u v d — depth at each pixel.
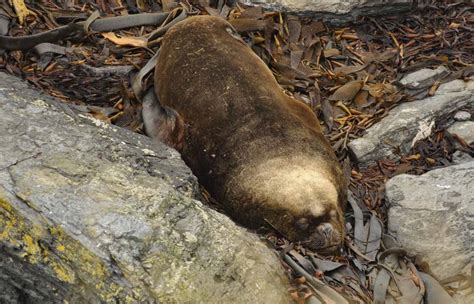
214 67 12.77
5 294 9.90
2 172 9.92
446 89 14.17
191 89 12.66
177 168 10.94
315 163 11.90
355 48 15.12
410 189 12.17
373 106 13.89
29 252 9.63
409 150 13.24
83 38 14.12
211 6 15.53
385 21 15.63
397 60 14.80
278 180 11.64
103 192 9.95
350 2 15.34
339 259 11.26
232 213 11.89
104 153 10.60
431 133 13.44
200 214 10.07
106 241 9.48
